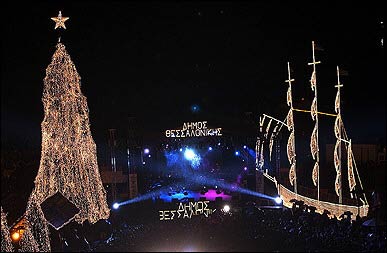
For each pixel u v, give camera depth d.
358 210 18.06
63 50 20.59
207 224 16.80
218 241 14.37
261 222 17.00
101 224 18.02
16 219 20.66
